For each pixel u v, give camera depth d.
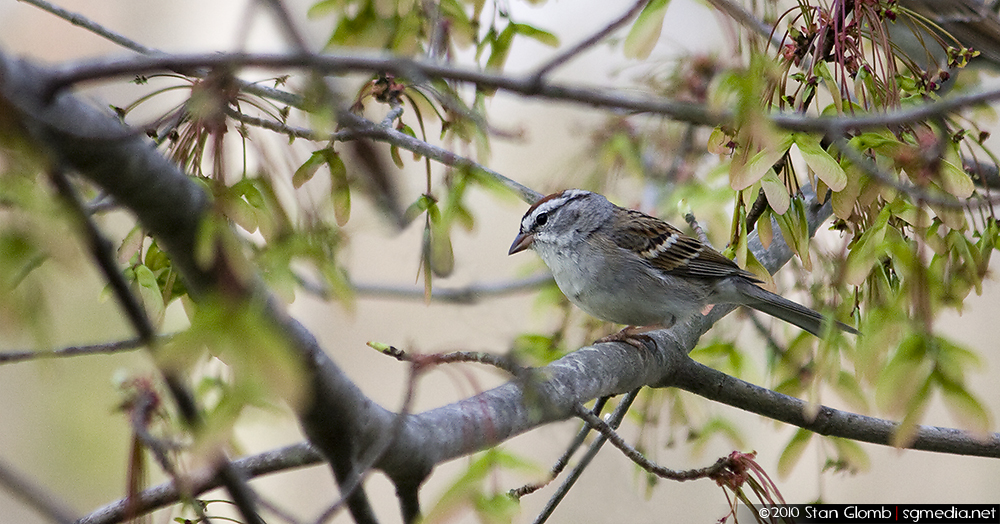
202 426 3.05
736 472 6.30
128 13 13.03
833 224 6.98
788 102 6.57
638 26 5.16
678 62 10.59
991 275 6.61
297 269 5.89
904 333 5.62
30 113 2.92
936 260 6.19
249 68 3.15
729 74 4.30
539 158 13.95
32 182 2.90
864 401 7.65
